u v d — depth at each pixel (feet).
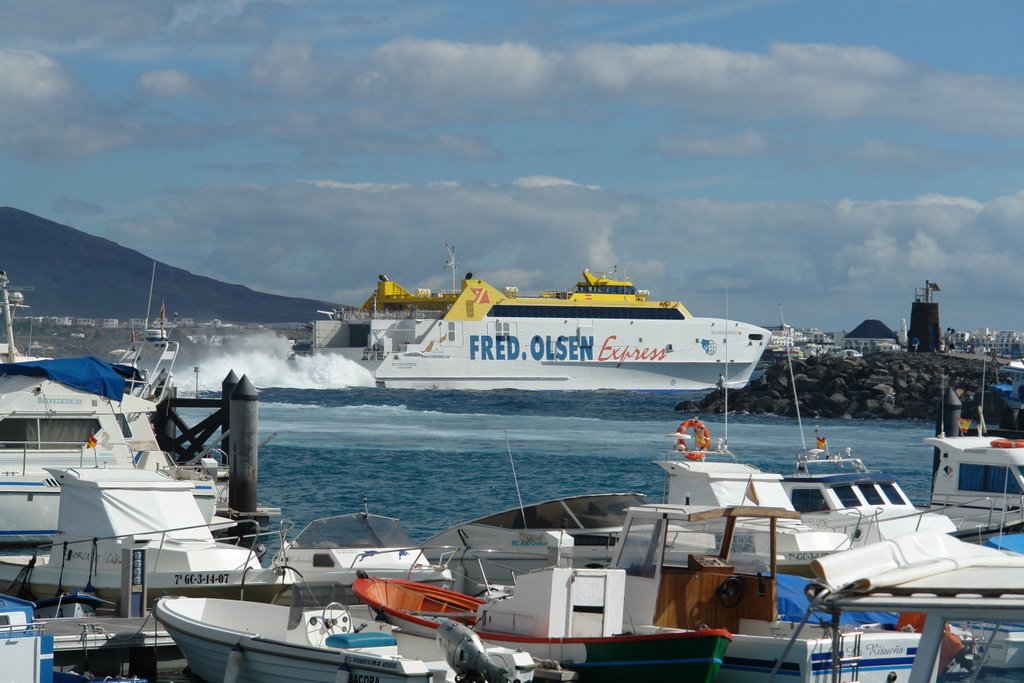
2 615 80.12
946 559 56.59
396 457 328.49
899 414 555.28
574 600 94.32
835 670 60.95
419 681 83.05
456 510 228.84
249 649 92.53
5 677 79.20
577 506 141.69
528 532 138.00
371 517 130.93
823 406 572.10
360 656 85.35
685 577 99.09
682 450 151.12
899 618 100.32
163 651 106.52
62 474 127.85
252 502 192.75
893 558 57.72
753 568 101.09
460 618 101.65
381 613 101.65
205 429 247.91
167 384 248.11
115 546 121.19
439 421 483.92
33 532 159.33
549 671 90.43
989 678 74.64
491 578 138.82
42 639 82.28
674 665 88.53
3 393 172.14
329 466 303.68
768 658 89.81
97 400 176.76
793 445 381.60
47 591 125.29
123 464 176.24
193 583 117.70
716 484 141.49
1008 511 153.99
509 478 280.92
